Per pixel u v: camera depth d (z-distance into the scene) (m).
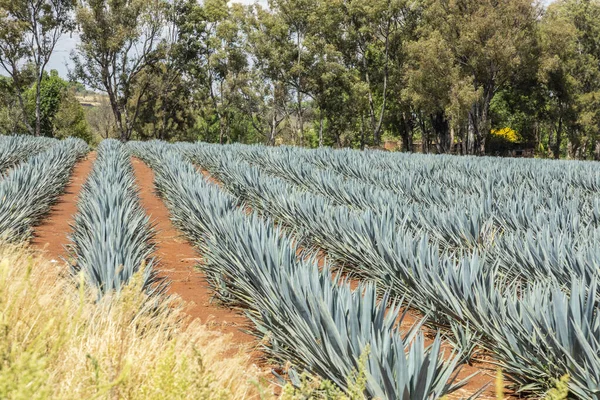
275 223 14.22
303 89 72.38
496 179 19.59
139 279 4.46
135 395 3.18
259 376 5.17
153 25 71.88
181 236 13.17
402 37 68.31
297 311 5.43
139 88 88.00
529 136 90.12
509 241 9.17
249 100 83.31
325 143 96.69
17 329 3.59
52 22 65.50
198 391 3.09
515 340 5.68
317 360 4.85
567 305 5.37
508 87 69.69
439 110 62.06
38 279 6.05
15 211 10.92
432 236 10.90
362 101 69.12
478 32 53.09
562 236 8.99
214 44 79.12
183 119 97.44
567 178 20.44
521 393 5.60
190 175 16.50
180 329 5.66
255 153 29.91
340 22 70.06
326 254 11.16
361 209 13.65
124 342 3.93
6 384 2.12
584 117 65.81
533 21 54.56
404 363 4.05
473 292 6.92
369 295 4.75
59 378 3.35
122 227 8.97
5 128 91.50
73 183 23.64
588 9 75.94
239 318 7.53
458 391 5.48
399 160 27.70
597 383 4.81
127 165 25.02
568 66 66.56
